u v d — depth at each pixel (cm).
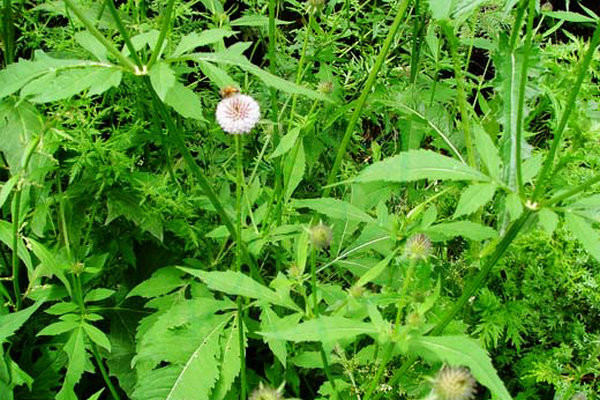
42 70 190
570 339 277
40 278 279
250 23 259
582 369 245
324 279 308
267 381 283
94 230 293
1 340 217
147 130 292
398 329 169
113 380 307
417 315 169
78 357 235
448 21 212
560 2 503
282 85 200
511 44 214
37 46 292
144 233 306
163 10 284
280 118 274
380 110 362
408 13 348
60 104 253
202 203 274
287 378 271
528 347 300
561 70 245
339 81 341
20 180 221
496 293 297
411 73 328
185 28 300
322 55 319
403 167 174
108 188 274
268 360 317
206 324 239
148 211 269
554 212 181
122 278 311
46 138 248
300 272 183
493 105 282
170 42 271
